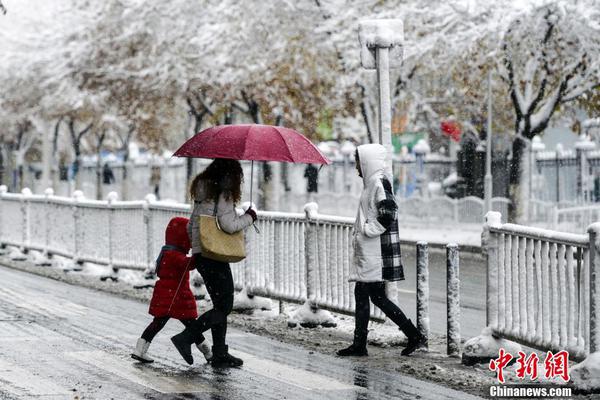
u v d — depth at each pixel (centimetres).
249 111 9100
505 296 2450
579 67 6631
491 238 2478
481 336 2495
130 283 4400
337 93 7669
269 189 8731
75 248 4938
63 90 10112
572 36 6419
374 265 2575
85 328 3059
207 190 2420
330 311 3055
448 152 11569
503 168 9281
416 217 8681
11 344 2752
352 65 7212
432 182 11056
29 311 3450
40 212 5422
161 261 2488
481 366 2469
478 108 8488
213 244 2402
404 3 7144
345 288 2944
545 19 6425
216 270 2439
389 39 2856
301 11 7669
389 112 2859
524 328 2356
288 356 2614
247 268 3438
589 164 8106
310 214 3098
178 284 2472
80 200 4903
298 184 12388
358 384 2253
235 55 8031
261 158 2403
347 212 9675
